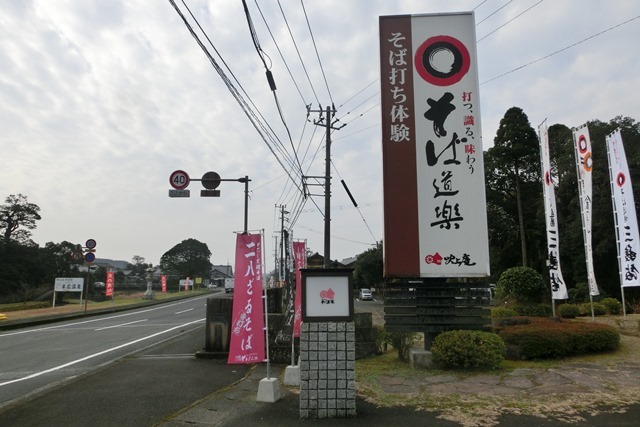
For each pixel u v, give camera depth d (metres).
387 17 9.12
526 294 16.06
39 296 47.22
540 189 34.31
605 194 24.73
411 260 8.41
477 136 8.66
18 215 48.81
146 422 5.31
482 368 7.77
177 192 16.34
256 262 6.80
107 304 34.94
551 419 5.10
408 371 7.82
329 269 5.58
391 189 8.63
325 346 5.43
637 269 12.41
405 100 8.84
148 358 9.85
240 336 6.56
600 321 13.52
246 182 23.06
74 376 8.59
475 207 8.48
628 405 5.56
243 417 5.38
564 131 31.44
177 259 89.12
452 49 8.95
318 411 5.33
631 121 26.73
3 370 9.36
